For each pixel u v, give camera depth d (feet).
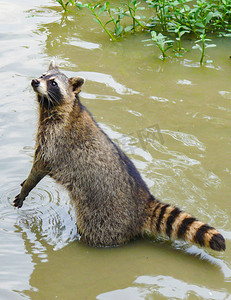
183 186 25.08
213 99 33.14
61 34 40.55
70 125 22.82
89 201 22.06
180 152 27.84
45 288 18.99
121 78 35.01
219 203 24.04
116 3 46.44
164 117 30.99
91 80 34.37
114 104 31.89
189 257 21.08
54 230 22.49
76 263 20.61
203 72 36.35
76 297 18.57
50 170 23.12
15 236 21.90
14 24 41.81
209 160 27.27
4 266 19.99
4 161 26.30
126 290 19.03
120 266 20.53
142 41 37.91
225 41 40.78
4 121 29.55
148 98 32.89
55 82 23.24
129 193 21.79
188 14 40.29
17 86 33.01
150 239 22.29
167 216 21.17
